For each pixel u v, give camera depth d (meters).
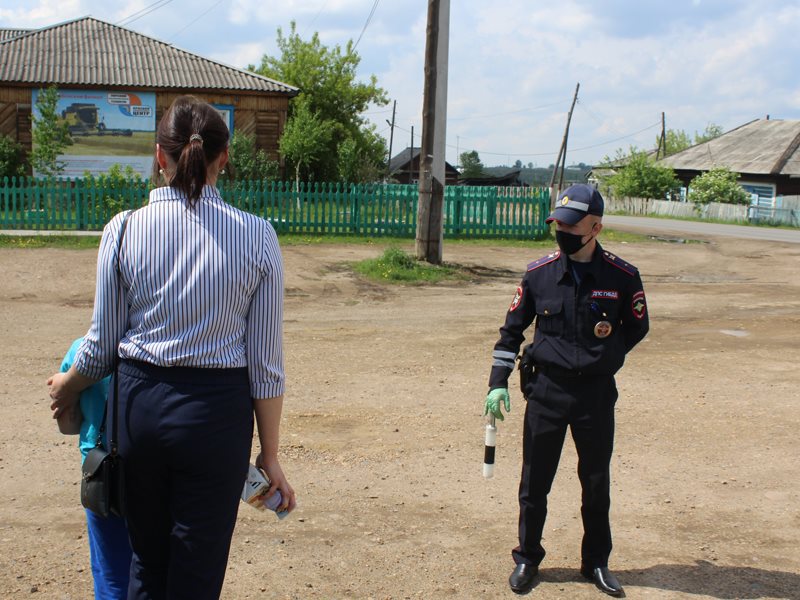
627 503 4.83
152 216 2.43
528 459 3.78
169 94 27.94
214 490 2.41
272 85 28.94
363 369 7.62
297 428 5.90
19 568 3.79
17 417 5.92
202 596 2.42
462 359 8.10
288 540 4.20
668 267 17.19
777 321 10.56
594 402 3.64
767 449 5.75
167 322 2.38
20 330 9.02
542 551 3.85
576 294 3.60
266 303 2.50
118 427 2.42
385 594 3.70
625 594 3.76
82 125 27.42
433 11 14.43
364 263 14.52
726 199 47.06
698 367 7.96
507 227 20.80
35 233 17.03
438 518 4.54
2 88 26.77
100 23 31.34
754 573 4.01
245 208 18.92
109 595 2.92
